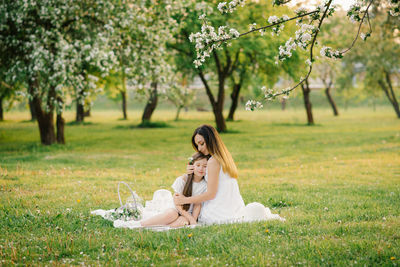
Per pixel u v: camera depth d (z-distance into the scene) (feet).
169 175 37.55
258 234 16.60
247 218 18.83
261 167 44.96
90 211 21.40
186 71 82.58
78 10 48.57
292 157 52.90
